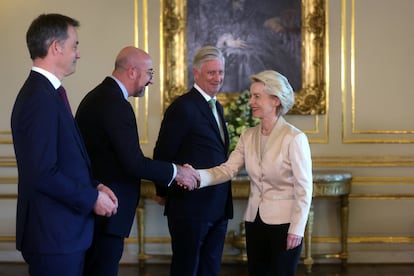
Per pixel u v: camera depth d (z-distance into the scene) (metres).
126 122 2.98
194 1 5.29
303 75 5.28
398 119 5.29
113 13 5.34
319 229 5.35
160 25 5.34
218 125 3.52
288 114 5.31
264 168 2.82
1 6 5.34
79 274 2.59
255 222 2.85
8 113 5.37
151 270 5.16
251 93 2.91
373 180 5.32
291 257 2.76
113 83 3.10
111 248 3.05
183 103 3.39
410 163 5.28
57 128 2.45
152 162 3.04
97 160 3.03
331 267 5.20
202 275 3.55
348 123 5.32
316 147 5.34
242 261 5.21
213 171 3.12
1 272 5.05
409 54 5.28
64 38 2.53
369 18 5.29
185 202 3.39
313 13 5.25
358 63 5.30
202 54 3.45
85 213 2.54
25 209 2.44
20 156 2.42
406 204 5.32
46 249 2.44
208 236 3.54
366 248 5.34
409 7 5.27
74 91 5.35
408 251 5.32
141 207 5.19
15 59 5.34
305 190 2.72
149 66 3.17
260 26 5.29
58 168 2.42
